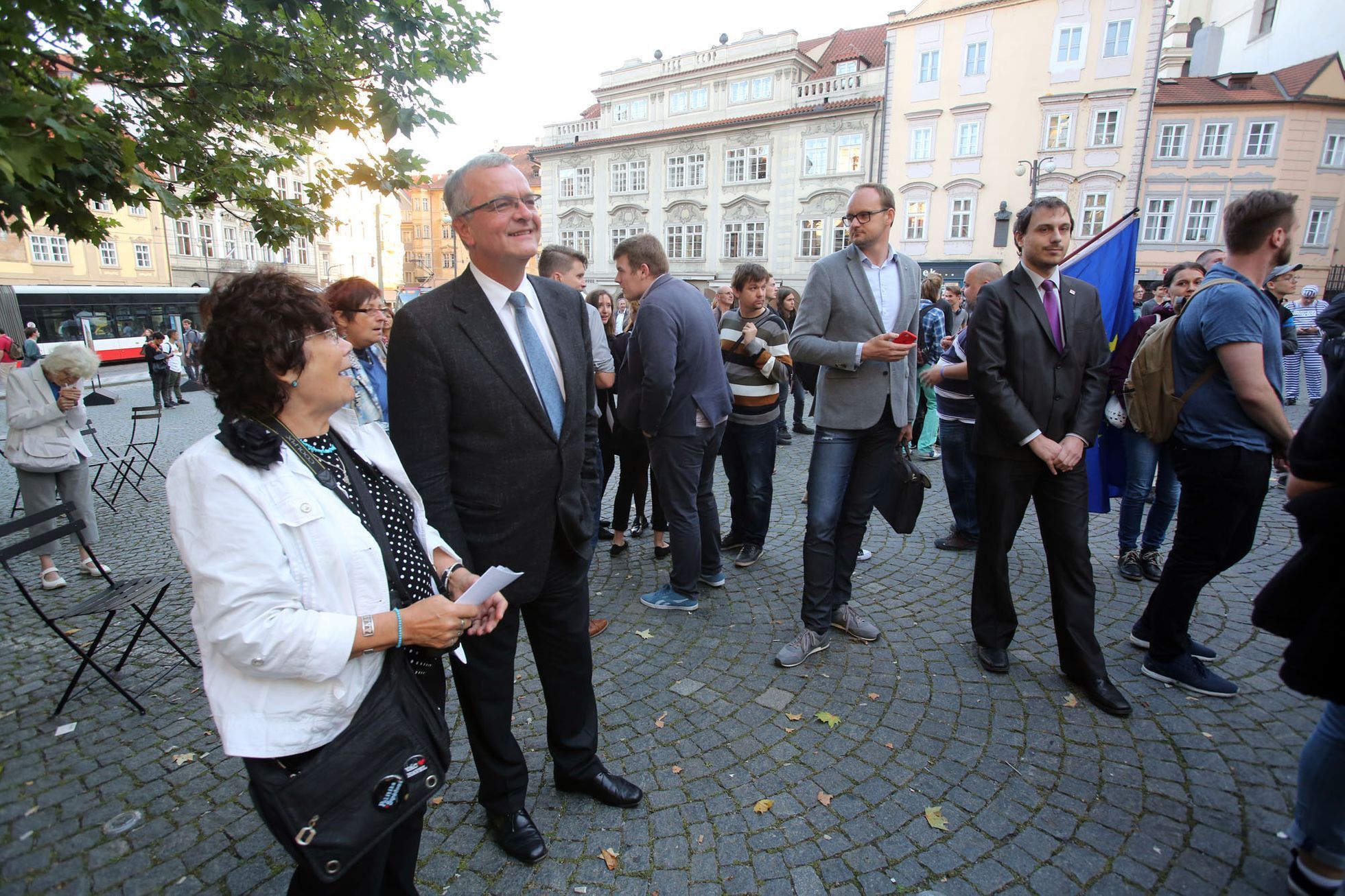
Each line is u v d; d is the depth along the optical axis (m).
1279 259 2.72
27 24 2.60
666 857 2.15
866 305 3.19
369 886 1.45
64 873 2.15
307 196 4.73
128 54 3.46
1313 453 1.68
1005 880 2.03
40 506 4.60
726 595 4.14
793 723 2.82
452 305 1.94
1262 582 4.05
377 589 1.40
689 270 34.78
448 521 1.91
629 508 5.13
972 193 27.64
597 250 38.06
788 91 31.66
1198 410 2.75
